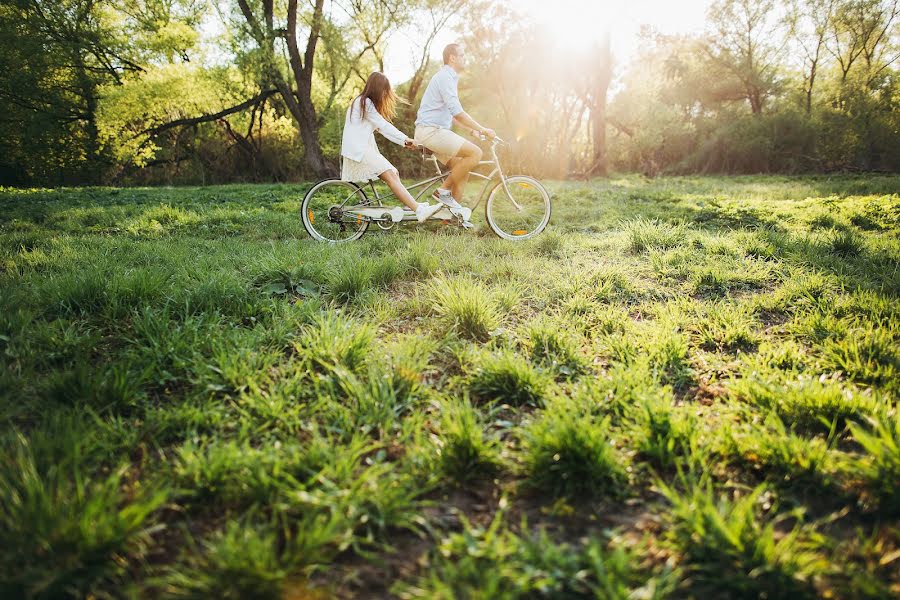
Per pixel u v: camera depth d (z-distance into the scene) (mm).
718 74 32719
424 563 1394
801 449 1717
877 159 26672
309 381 2324
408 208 5770
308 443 1853
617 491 1651
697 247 4984
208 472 1600
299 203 9070
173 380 2266
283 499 1553
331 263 4055
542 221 5871
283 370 2344
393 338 2818
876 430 1813
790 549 1363
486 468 1771
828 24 29703
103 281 3170
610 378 2338
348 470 1635
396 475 1713
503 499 1629
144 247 4910
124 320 2912
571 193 10180
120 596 1271
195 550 1407
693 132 30641
